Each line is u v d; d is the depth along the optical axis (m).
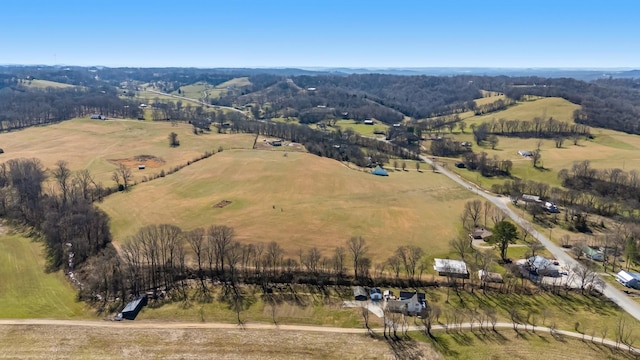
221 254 111.19
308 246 125.94
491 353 82.12
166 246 114.56
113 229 137.12
